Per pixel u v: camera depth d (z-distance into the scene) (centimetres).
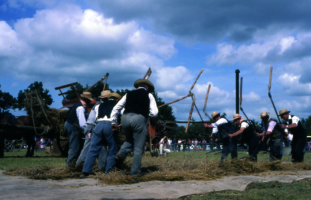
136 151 451
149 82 493
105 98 539
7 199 279
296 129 681
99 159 527
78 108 599
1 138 1088
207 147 2669
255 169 518
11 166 636
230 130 657
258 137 730
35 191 321
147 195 308
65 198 284
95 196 294
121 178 417
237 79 1327
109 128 482
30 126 1123
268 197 310
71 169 510
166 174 450
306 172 527
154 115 469
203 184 374
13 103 5969
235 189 362
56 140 1280
